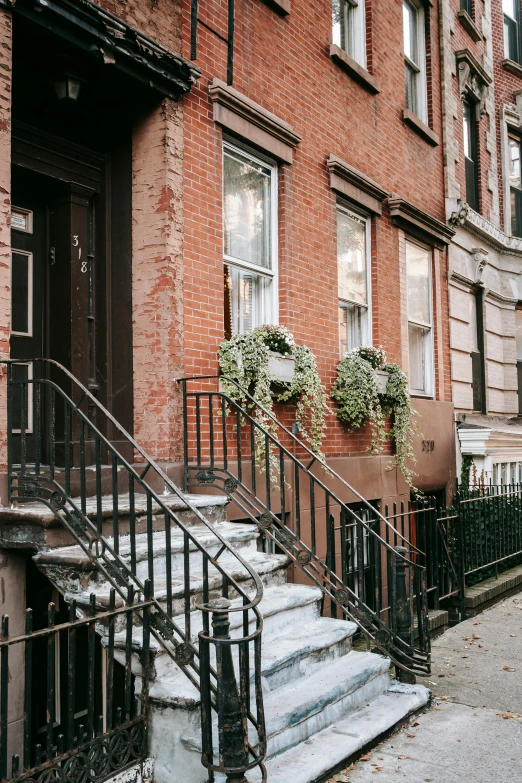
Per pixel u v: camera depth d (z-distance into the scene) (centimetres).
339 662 506
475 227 1251
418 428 974
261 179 748
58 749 346
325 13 849
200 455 611
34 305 586
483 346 1315
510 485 1066
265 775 354
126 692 384
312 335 786
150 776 384
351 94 891
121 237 622
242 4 712
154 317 603
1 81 471
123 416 612
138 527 507
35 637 333
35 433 456
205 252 644
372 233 937
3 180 470
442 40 1162
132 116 620
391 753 433
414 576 553
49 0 493
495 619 799
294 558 560
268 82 743
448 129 1167
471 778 401
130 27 550
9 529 454
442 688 559
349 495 818
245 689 360
